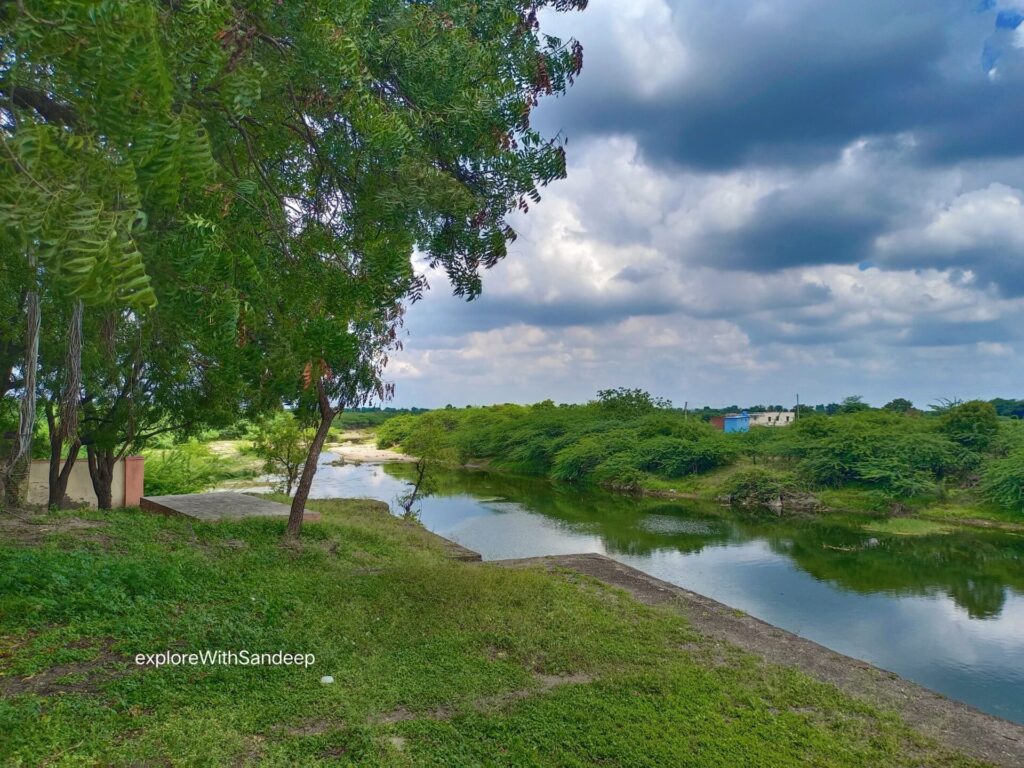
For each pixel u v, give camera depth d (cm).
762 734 464
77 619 528
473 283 635
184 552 799
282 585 707
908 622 1217
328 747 391
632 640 651
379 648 565
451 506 2628
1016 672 978
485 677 522
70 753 344
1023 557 1798
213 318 394
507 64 604
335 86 498
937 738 499
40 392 1145
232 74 393
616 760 411
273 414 1495
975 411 2847
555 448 3962
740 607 1298
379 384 891
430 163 576
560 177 612
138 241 346
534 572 881
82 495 1515
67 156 277
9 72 313
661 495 3061
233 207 464
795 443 2945
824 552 1836
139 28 270
